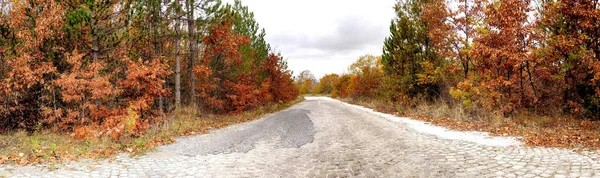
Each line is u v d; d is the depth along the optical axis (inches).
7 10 451.5
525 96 487.8
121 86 446.6
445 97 714.8
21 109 460.1
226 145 343.0
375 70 1349.7
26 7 434.6
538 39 451.5
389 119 587.8
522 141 306.0
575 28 432.1
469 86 523.2
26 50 443.2
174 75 706.8
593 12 389.1
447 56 682.8
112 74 470.0
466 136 357.1
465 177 205.5
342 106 1141.1
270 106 1037.2
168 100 660.7
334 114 747.4
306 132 441.1
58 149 291.7
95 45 477.7
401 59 797.9
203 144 348.5
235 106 768.3
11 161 248.1
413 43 777.6
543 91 480.1
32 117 477.1
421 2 755.4
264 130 469.4
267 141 370.6
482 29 538.3
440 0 631.8
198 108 663.8
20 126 464.1
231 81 804.0
